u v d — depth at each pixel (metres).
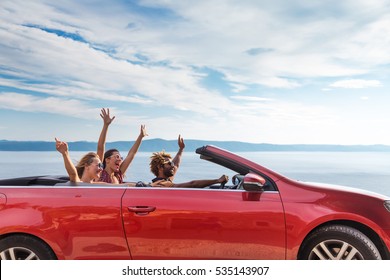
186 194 3.24
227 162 3.43
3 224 3.17
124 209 3.20
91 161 3.92
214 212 3.16
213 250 3.14
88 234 3.18
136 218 3.18
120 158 4.47
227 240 3.14
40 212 3.21
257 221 3.14
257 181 3.12
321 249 3.19
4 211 3.22
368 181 144.12
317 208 3.17
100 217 3.19
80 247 3.18
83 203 3.22
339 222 3.25
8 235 3.24
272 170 3.38
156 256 3.16
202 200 3.20
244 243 3.13
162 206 3.19
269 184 3.30
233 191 3.25
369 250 3.08
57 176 4.06
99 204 3.21
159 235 3.16
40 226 3.17
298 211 3.15
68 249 3.18
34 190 3.30
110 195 3.25
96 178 3.95
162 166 3.92
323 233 3.16
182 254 3.15
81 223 3.19
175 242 3.15
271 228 3.13
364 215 3.15
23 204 3.23
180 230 3.15
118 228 3.18
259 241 3.13
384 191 97.94
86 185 3.37
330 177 168.12
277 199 3.20
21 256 3.25
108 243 3.18
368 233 3.26
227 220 3.14
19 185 3.63
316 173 198.88
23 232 3.19
